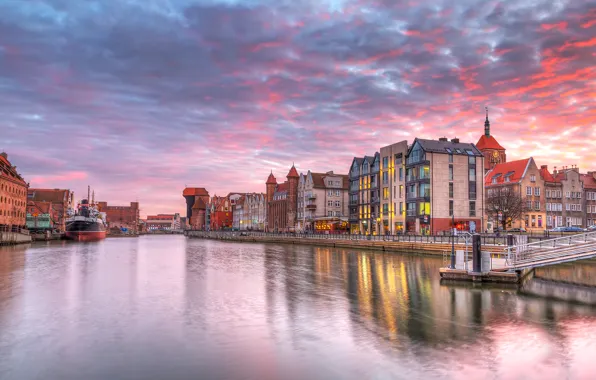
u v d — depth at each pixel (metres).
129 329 18.36
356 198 106.19
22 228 110.69
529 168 92.62
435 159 80.75
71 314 21.25
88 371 13.55
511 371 13.30
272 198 163.00
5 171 105.88
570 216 97.06
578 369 13.46
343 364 13.95
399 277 34.31
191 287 30.03
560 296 25.52
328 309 22.08
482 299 24.55
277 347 15.75
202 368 13.74
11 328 18.56
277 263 49.06
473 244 30.92
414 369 13.48
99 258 57.41
